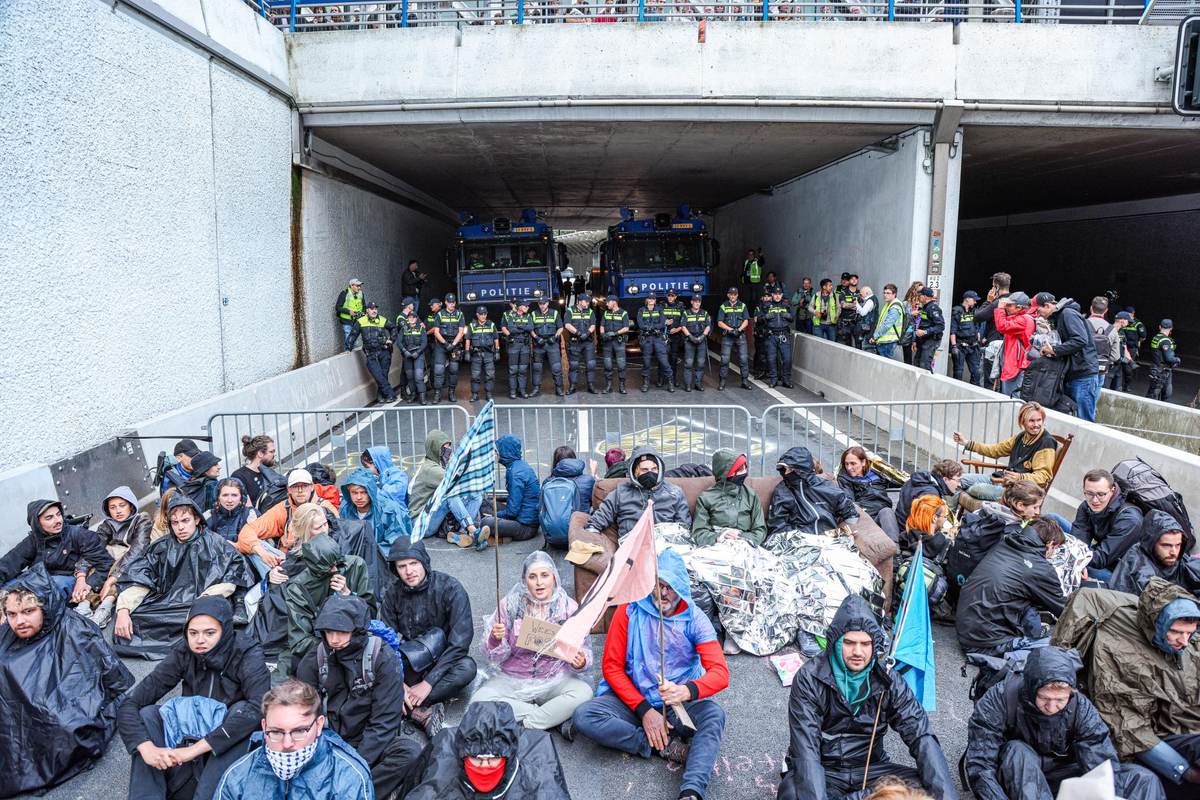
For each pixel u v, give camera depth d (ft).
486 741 9.49
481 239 57.62
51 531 18.75
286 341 40.57
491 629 15.35
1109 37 39.86
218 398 31.07
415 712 14.69
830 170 56.85
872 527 19.84
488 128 43.70
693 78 40.24
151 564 18.48
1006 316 32.68
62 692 13.78
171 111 29.45
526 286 57.47
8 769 13.37
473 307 57.62
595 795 13.17
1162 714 12.26
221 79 33.47
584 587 18.79
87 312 24.66
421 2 41.45
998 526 17.63
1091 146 47.57
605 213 103.19
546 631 14.32
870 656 11.05
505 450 25.32
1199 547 20.33
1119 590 15.71
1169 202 69.77
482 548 24.49
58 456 23.36
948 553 18.80
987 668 13.83
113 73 25.82
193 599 18.15
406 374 50.60
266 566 19.25
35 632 13.91
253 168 36.60
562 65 40.22
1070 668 10.68
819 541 19.25
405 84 40.60
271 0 42.65
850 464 22.79
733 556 18.58
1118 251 76.38
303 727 9.85
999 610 16.63
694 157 54.70
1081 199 77.61
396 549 15.14
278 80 39.11
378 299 57.88
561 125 43.14
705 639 13.79
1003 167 56.49
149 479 26.20
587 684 15.19
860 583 17.81
